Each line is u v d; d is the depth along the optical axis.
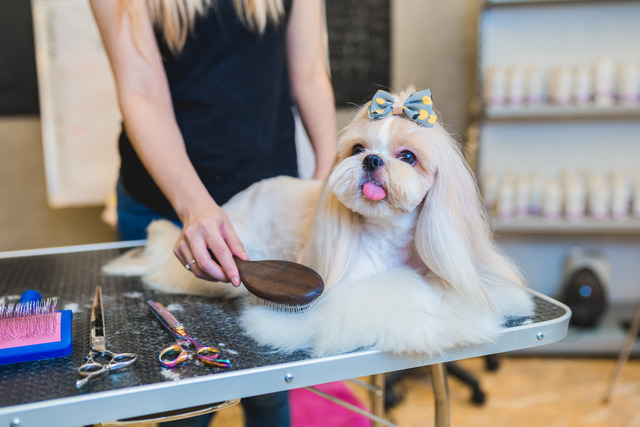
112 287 1.11
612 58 2.68
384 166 0.78
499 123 2.78
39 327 0.81
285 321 0.82
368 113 0.87
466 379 2.19
